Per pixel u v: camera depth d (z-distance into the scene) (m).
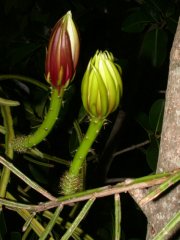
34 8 1.10
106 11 1.03
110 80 0.40
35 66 0.88
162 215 0.40
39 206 0.41
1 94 0.66
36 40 0.92
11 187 0.61
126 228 0.85
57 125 0.75
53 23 0.99
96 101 0.40
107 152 0.87
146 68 0.90
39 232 0.47
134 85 0.88
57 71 0.42
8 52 0.92
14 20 1.14
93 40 1.02
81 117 0.71
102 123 0.42
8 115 0.51
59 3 1.03
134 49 1.04
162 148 0.41
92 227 0.83
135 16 0.78
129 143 1.04
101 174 0.87
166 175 0.38
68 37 0.41
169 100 0.41
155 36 0.77
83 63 0.99
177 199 0.40
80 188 0.46
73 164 0.44
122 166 1.04
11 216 0.71
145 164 1.04
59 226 0.56
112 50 1.04
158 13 0.77
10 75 0.60
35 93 0.75
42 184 0.76
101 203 0.87
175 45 0.41
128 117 0.94
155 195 0.35
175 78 0.40
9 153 0.50
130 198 0.88
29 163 0.72
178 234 0.40
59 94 0.43
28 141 0.48
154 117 0.70
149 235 0.41
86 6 1.03
